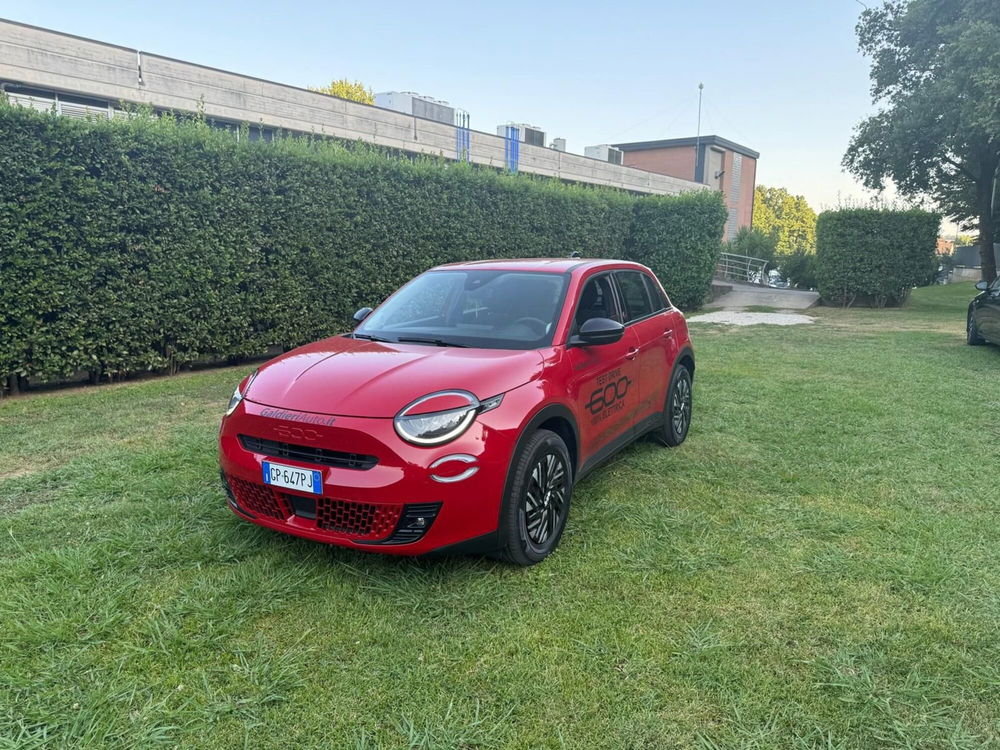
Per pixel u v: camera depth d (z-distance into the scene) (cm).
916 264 1994
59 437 554
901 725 226
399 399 304
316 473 298
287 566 327
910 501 429
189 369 898
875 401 713
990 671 254
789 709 234
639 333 477
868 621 288
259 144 880
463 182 1210
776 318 1717
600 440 414
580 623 285
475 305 420
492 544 313
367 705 234
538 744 217
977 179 2573
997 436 578
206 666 253
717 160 4772
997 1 2052
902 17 2434
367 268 1041
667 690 243
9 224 671
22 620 277
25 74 1352
